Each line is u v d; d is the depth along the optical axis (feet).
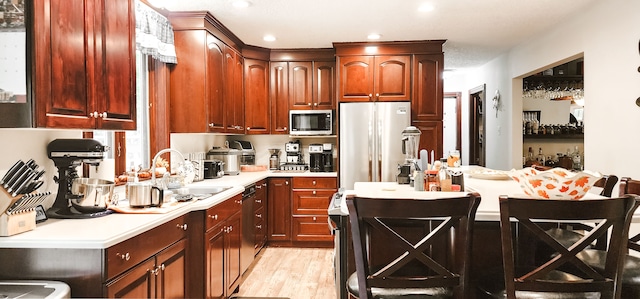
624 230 4.41
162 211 7.30
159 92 11.77
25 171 5.52
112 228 5.94
